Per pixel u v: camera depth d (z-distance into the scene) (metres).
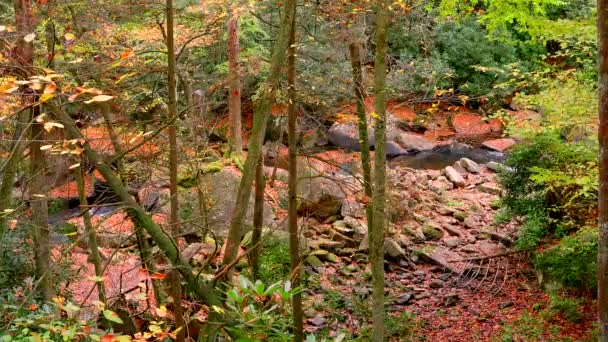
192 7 7.42
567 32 8.27
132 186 8.48
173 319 4.88
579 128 8.70
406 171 17.39
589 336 8.62
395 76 7.91
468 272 11.52
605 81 4.74
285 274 9.48
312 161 11.90
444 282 11.23
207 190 10.34
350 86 7.03
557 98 8.21
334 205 12.99
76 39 5.55
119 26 6.44
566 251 10.05
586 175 8.76
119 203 3.76
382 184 6.04
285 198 12.14
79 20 6.13
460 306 10.30
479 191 16.30
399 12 6.62
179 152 7.65
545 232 11.95
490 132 21.73
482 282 11.12
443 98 7.66
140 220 3.81
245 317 3.72
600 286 4.92
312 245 11.95
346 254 12.10
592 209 10.32
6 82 2.92
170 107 4.86
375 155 6.03
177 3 7.64
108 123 5.86
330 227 12.73
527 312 9.76
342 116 7.14
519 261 11.80
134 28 6.77
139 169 7.12
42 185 5.91
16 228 6.90
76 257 8.75
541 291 10.47
